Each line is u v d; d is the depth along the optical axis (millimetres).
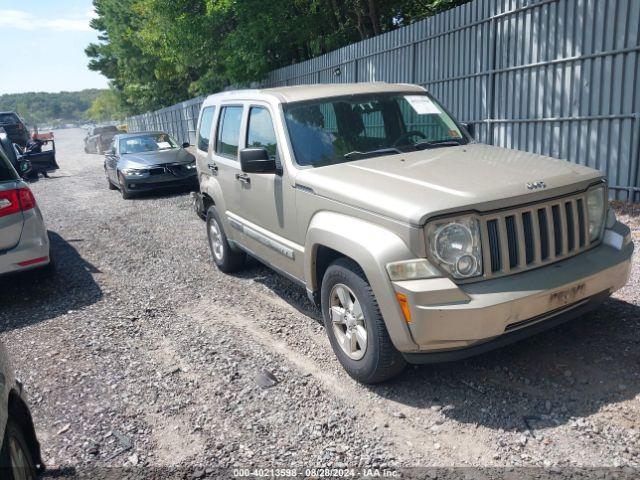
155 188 13164
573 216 3729
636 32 7422
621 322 4391
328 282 4102
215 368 4402
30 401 4156
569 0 8266
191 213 11000
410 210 3391
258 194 5246
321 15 18578
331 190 4051
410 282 3350
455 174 3891
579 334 4281
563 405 3461
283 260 4977
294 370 4258
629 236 4000
